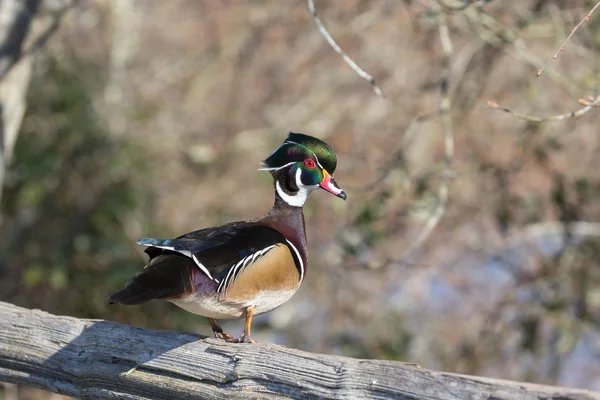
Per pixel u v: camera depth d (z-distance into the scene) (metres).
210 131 19.36
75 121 16.11
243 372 5.14
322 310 16.52
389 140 16.50
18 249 15.78
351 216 15.41
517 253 15.89
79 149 16.09
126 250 15.94
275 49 19.25
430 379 4.42
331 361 4.84
